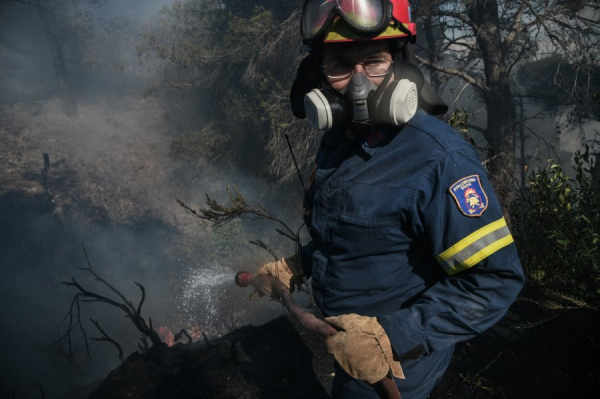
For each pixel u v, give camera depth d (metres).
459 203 1.04
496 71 12.02
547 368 2.19
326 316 1.31
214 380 2.25
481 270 1.06
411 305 1.13
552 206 2.25
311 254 1.51
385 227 1.12
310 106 1.21
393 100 1.08
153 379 2.28
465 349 2.41
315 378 2.28
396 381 1.26
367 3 1.12
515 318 2.48
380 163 1.15
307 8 1.21
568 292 2.13
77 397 2.67
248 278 1.72
